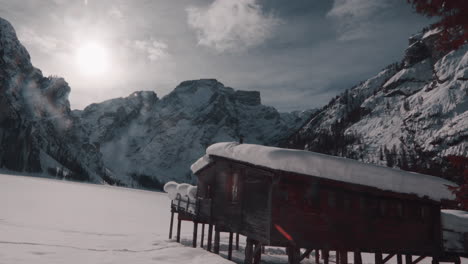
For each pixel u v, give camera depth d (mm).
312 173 15391
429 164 146875
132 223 45344
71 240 23156
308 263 26016
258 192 16875
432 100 198000
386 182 16812
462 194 10094
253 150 17156
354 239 16922
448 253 19266
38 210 46406
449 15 8547
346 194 17219
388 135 199125
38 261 15250
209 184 23750
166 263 17438
